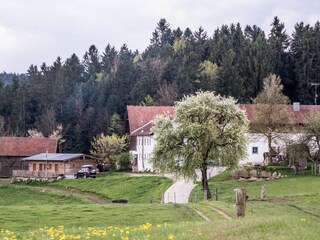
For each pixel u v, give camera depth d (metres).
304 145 82.38
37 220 42.59
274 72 150.50
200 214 41.28
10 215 44.91
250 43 162.12
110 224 40.28
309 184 70.19
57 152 131.38
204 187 67.00
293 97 152.00
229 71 145.00
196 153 65.62
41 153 122.81
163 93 159.25
